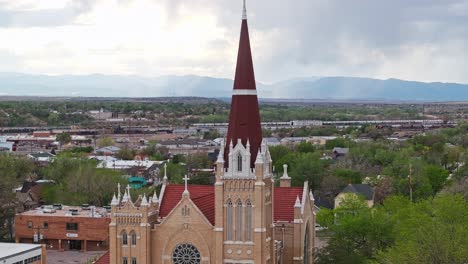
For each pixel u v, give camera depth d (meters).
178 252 102.38
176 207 101.75
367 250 131.25
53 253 177.00
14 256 137.12
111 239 103.12
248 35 99.06
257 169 97.25
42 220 182.50
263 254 97.88
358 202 161.12
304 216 113.25
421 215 126.50
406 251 102.06
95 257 168.75
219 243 98.94
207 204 105.69
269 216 102.56
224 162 99.00
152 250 103.12
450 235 104.44
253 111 98.81
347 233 132.50
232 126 98.75
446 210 126.25
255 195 97.25
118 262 103.00
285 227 110.81
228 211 99.00
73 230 181.12
